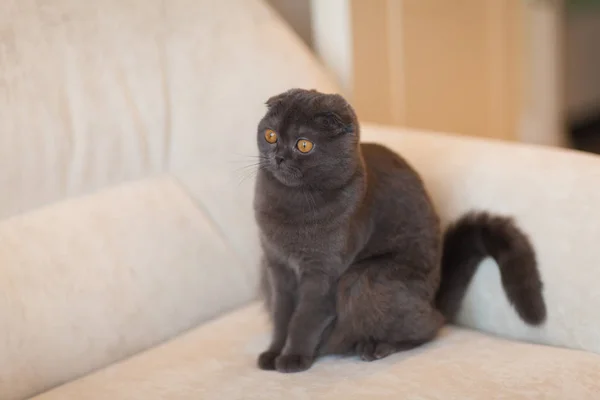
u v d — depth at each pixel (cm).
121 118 128
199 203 133
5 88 120
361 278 115
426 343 117
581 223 114
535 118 217
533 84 213
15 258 117
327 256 112
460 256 122
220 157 135
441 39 173
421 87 172
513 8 188
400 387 106
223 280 130
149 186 130
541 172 120
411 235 118
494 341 117
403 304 115
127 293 122
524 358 111
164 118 132
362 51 159
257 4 143
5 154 119
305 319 114
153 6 132
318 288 114
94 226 123
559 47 218
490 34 184
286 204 111
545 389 104
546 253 116
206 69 135
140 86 130
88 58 126
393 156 122
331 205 111
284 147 109
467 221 122
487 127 190
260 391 108
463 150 128
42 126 122
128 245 124
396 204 118
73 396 111
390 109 167
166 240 127
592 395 104
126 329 121
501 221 119
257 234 131
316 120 107
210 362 116
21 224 119
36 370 114
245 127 137
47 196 123
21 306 115
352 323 115
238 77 137
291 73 140
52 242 120
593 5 222
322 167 109
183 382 112
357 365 113
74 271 119
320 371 112
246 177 135
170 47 133
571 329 114
